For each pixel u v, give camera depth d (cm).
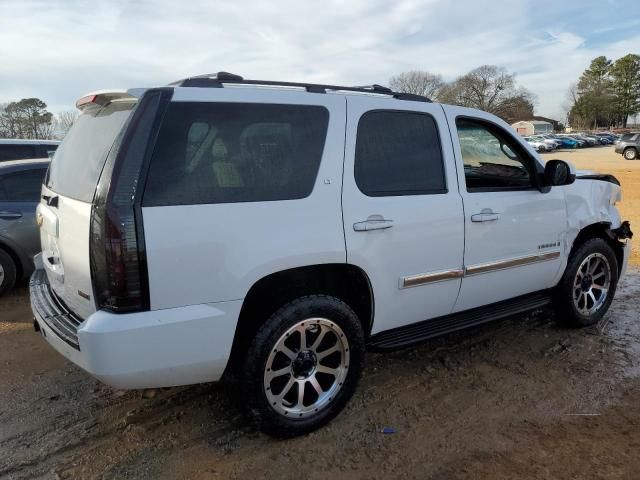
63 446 302
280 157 292
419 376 386
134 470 282
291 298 302
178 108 267
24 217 584
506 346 438
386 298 331
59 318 288
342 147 311
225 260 268
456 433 313
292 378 302
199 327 264
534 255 407
